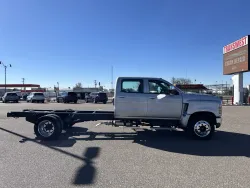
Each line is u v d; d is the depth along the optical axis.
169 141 10.47
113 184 5.77
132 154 8.35
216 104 10.80
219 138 11.17
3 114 21.98
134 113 11.04
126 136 11.49
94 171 6.64
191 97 10.90
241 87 39.75
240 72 39.41
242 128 14.03
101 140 10.59
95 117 11.44
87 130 13.09
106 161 7.54
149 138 11.06
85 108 29.19
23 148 9.12
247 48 36.56
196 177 6.22
